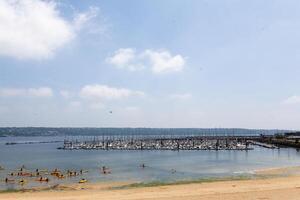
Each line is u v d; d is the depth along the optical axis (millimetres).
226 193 32750
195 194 32750
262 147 142875
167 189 37125
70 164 84500
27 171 69000
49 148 175125
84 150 152250
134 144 166250
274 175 50500
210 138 197750
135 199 30875
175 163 79688
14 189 43688
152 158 98250
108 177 54969
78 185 45906
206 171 60562
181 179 48531
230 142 163250
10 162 93375
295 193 31609
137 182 47000
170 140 186500
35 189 42719
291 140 159750
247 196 30656
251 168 64500
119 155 114562
